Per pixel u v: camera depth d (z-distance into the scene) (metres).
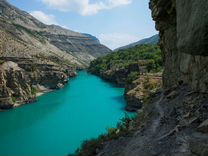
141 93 101.19
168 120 29.52
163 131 27.70
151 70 146.50
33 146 68.94
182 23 14.58
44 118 98.31
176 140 23.97
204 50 13.13
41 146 68.69
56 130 82.81
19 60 165.75
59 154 62.53
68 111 107.81
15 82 124.56
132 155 26.03
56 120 94.69
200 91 31.56
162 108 33.97
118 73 176.00
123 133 33.44
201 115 26.16
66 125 87.88
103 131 79.62
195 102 29.75
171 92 36.97
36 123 92.06
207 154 19.12
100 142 35.25
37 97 142.12
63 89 166.00
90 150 34.56
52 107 116.62
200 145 20.38
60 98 137.38
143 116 36.59
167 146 24.05
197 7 13.19
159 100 37.88
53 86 164.25
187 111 28.83
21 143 72.00
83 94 146.25
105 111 104.50
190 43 13.59
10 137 77.75
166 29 43.62
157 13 41.41
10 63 137.38
